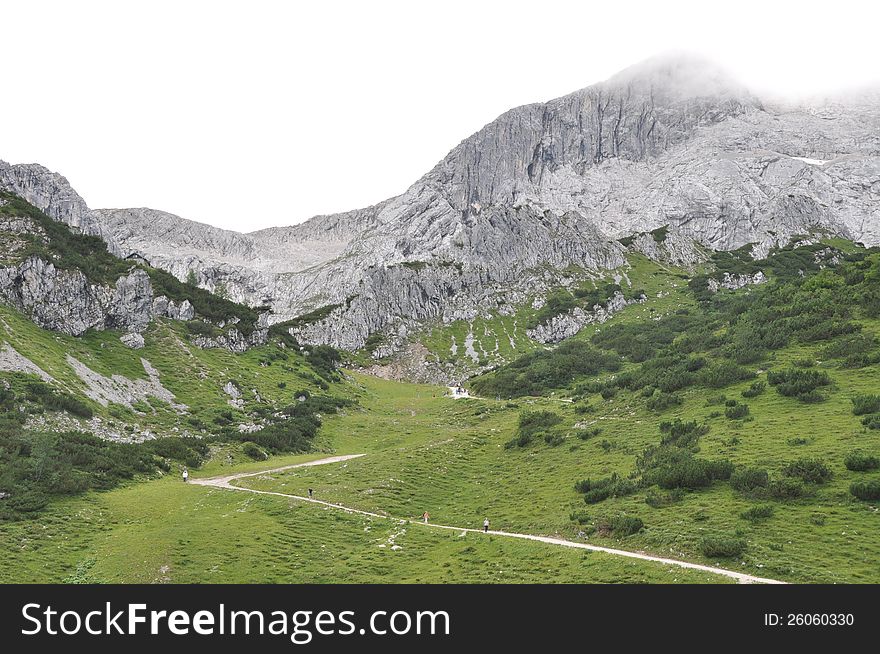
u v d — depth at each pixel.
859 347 97.88
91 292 145.75
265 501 78.06
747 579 44.03
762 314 133.62
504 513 73.62
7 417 90.19
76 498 73.69
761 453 69.38
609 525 59.94
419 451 105.75
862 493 54.31
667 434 86.50
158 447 100.75
